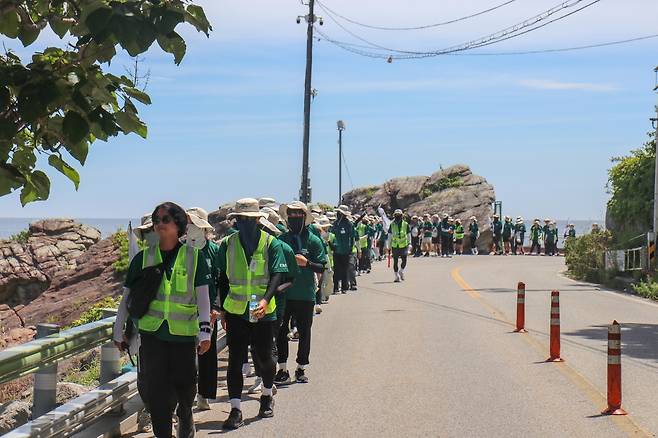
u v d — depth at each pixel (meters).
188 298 6.87
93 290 28.70
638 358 12.80
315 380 11.00
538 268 36.59
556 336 12.39
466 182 59.97
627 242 28.22
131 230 7.68
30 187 6.81
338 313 18.52
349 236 22.53
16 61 6.21
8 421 9.05
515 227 51.88
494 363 12.22
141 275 6.91
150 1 5.70
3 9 6.27
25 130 6.75
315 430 8.41
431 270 34.28
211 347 8.70
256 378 10.34
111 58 6.05
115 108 6.23
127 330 7.16
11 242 32.53
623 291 25.27
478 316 18.05
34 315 27.88
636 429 8.40
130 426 8.33
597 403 9.59
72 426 6.70
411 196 60.34
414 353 13.12
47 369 6.85
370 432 8.32
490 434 8.22
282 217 13.28
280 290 8.82
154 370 6.85
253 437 8.16
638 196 30.38
